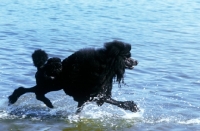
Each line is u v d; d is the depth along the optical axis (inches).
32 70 506.6
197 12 1075.3
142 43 689.6
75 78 378.3
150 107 403.2
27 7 1040.8
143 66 546.6
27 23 826.8
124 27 828.6
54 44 652.7
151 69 533.6
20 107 399.2
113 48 373.4
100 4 1155.9
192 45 692.1
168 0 1307.8
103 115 385.7
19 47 623.5
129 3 1210.0
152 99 424.5
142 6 1157.1
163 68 540.1
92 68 374.3
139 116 381.7
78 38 703.1
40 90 386.0
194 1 1296.8
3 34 714.2
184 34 785.6
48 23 836.0
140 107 402.6
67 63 381.1
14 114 379.9
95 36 725.3
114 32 771.4
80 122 366.3
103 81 380.5
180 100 422.3
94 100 385.1
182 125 359.9
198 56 613.6
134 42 695.7
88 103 388.2
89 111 392.5
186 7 1165.1
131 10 1069.8
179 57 604.1
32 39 683.4
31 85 454.6
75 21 869.8
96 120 372.8
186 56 611.8
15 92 390.3
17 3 1106.7
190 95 436.8
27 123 358.0
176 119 374.6
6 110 389.1
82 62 375.9
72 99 426.0
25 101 416.5
